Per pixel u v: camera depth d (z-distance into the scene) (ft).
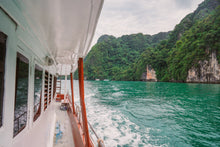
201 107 94.53
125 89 193.47
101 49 647.56
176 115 71.15
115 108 77.36
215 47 243.81
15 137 3.95
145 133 42.14
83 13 3.99
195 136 46.52
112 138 35.35
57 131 15.87
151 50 457.68
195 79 271.90
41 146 8.00
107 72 588.50
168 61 351.46
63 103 29.76
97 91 164.14
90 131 38.45
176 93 153.48
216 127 57.98
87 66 628.28
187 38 314.96
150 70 392.06
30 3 3.40
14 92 3.51
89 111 65.21
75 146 13.25
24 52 4.63
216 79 242.37
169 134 44.34
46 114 10.16
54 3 3.41
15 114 3.89
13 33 3.42
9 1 2.92
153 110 79.82
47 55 9.75
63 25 4.83
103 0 3.26
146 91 171.12
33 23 4.60
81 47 7.86
